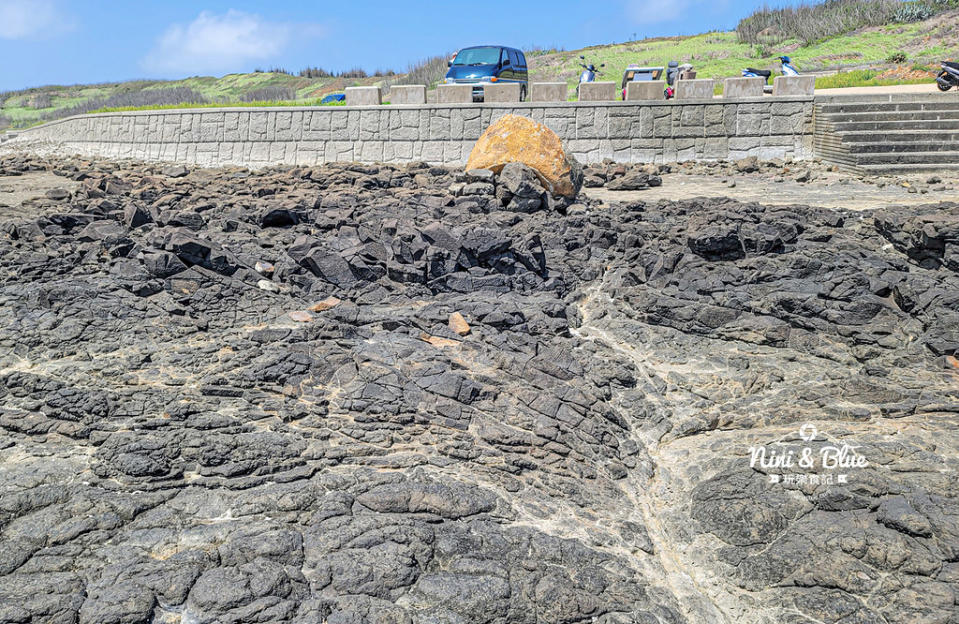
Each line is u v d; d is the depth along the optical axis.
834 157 18.14
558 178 13.89
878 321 9.43
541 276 10.80
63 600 4.44
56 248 9.97
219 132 21.20
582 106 19.34
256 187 14.88
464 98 19.61
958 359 8.68
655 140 19.48
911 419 7.63
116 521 5.22
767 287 10.22
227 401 6.88
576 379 8.16
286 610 4.60
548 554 5.50
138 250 9.92
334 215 11.92
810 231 11.52
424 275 10.08
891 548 5.62
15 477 5.62
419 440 6.66
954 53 31.88
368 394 7.16
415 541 5.37
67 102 65.88
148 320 8.40
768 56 38.53
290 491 5.72
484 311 9.18
